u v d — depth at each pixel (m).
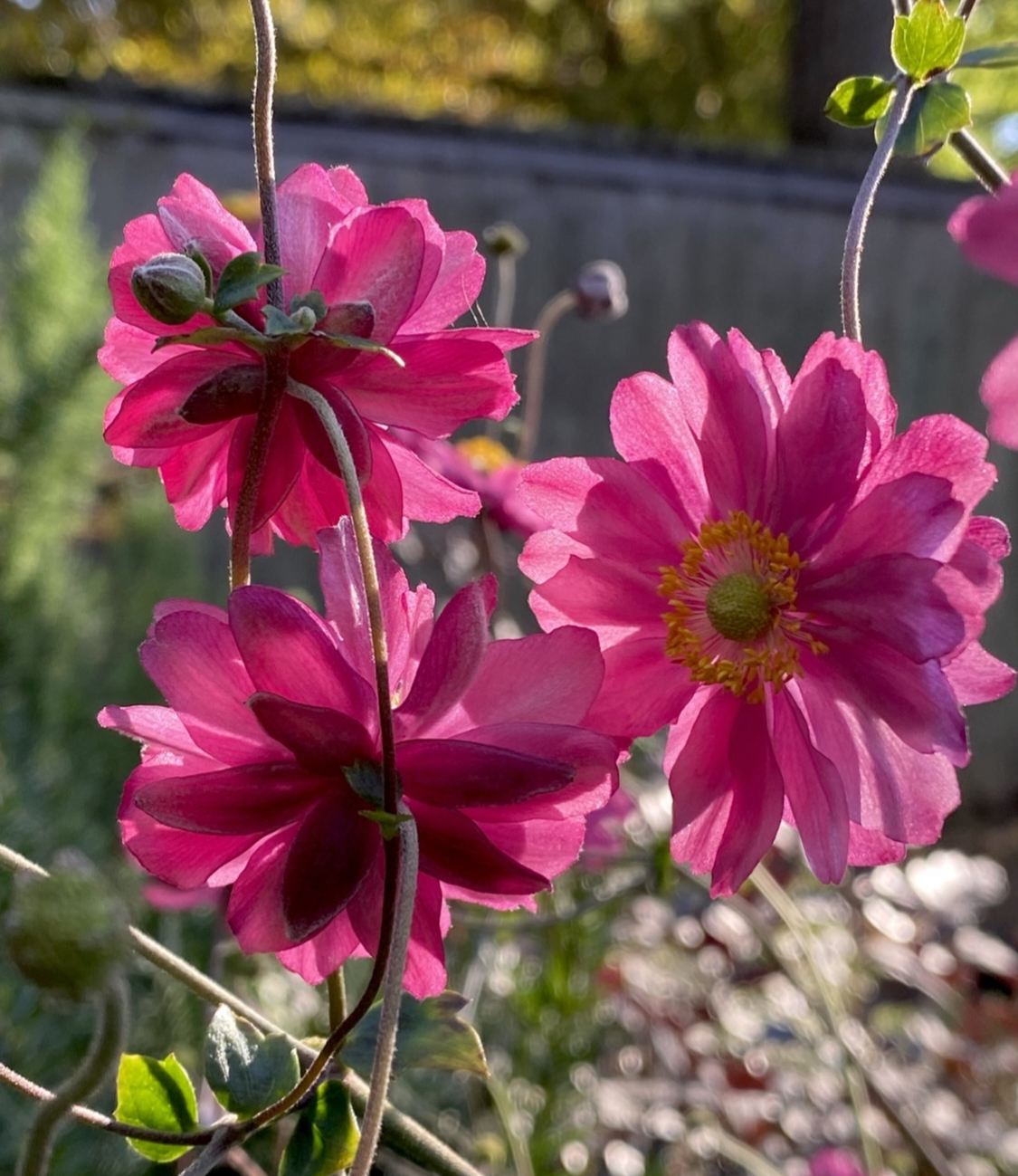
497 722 0.20
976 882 0.71
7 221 0.98
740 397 0.22
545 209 1.11
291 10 2.24
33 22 2.06
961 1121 0.62
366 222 0.21
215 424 0.22
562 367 1.11
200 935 0.52
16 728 0.65
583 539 0.23
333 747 0.19
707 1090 0.61
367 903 0.20
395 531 0.23
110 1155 0.42
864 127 0.25
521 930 0.47
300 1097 0.20
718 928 0.61
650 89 2.42
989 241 0.16
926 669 0.21
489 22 2.36
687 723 0.24
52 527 0.74
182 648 0.20
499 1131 0.50
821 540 0.22
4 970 0.45
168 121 1.04
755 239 1.14
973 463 0.21
